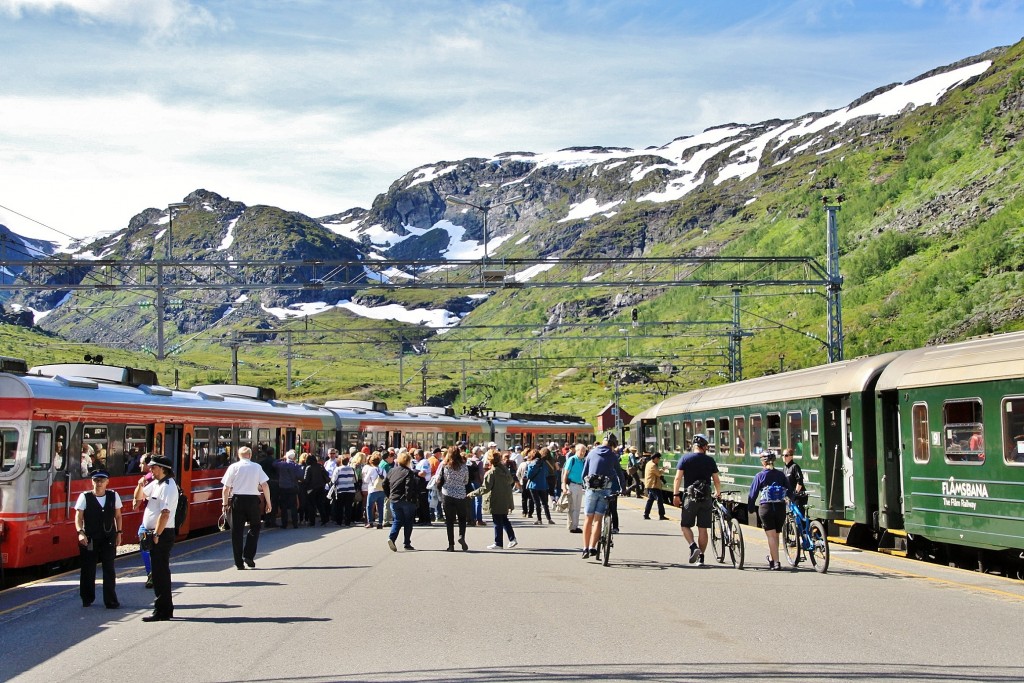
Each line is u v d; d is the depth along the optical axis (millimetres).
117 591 15836
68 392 19859
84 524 13961
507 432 60062
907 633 11547
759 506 18281
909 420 19469
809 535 17891
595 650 10578
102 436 21281
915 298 115625
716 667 9703
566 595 14703
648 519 32375
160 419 24297
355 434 41125
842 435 23031
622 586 15719
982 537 17109
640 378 105250
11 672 9984
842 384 22578
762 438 28750
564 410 118375
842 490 23297
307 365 184750
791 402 26203
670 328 140000
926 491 18812
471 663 9961
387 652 10539
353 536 25562
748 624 12164
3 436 18312
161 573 12859
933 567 18531
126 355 132000
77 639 11688
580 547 22625
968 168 165250
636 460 49344
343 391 141500
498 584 15969
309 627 12125
